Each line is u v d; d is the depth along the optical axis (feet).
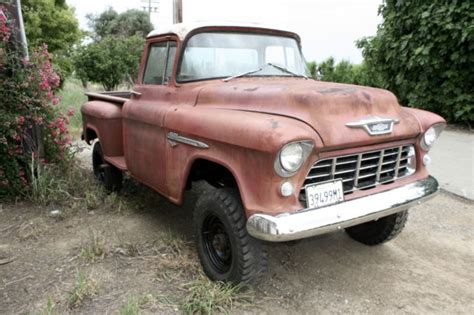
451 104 27.37
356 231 12.67
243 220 9.04
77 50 49.85
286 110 8.79
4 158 15.28
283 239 7.78
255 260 9.15
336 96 8.85
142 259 11.25
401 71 29.14
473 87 26.81
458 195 16.99
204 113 9.95
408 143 10.12
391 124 9.28
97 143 16.97
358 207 8.69
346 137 8.41
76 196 15.98
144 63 13.57
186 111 10.59
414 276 10.89
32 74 15.90
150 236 12.69
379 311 9.35
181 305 9.18
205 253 10.27
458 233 13.67
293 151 7.82
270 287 10.17
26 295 9.63
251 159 8.27
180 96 11.47
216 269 10.08
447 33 25.73
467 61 25.91
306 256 11.81
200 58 11.84
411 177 10.37
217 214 9.51
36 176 16.26
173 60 11.87
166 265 10.81
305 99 8.62
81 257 11.33
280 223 7.77
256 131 8.07
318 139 8.11
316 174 8.51
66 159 18.17
